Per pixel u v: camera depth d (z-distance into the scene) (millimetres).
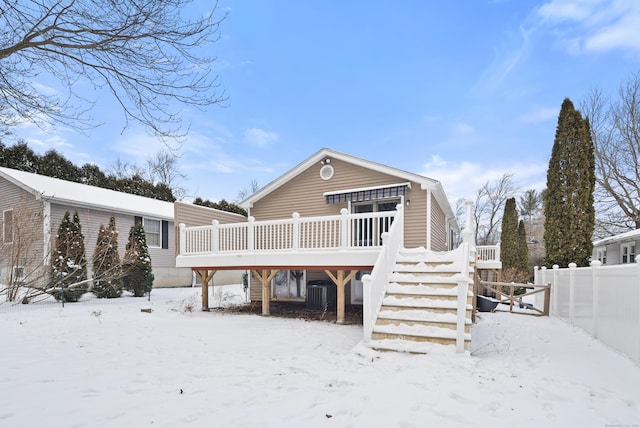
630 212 18234
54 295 10641
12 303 9945
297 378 3850
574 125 9688
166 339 5887
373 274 5559
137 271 12742
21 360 4625
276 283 11766
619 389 3512
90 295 12883
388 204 10430
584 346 5512
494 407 3047
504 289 17562
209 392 3445
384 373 3975
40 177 15211
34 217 11828
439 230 11961
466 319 5031
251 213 12375
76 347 5336
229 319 8086
